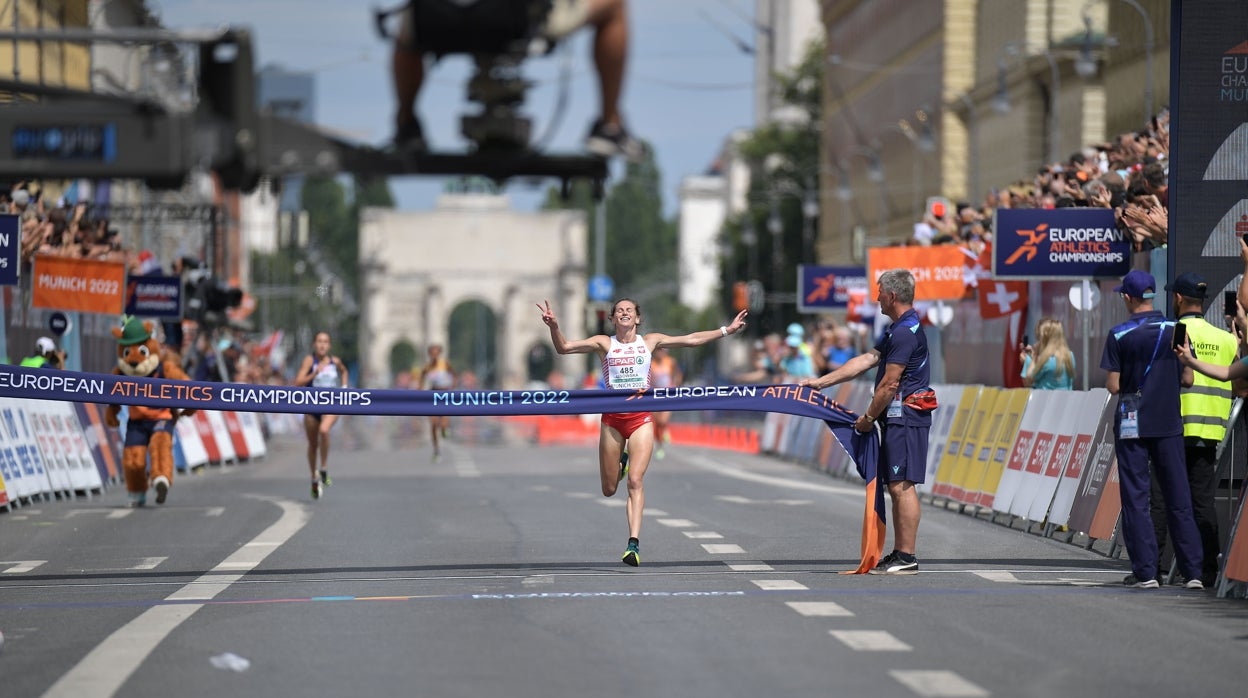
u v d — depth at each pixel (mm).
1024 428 55531
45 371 41031
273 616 33438
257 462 108688
